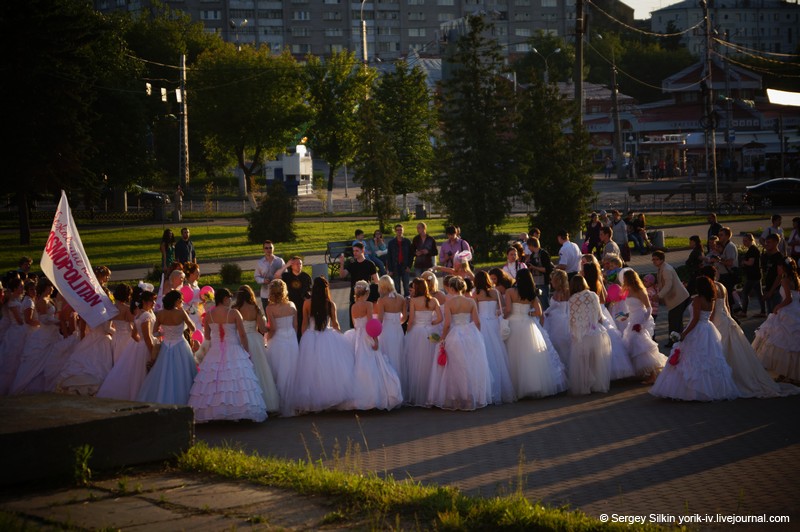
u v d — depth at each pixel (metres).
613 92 84.94
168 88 91.31
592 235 25.23
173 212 54.00
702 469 8.70
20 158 40.78
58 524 6.66
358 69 68.62
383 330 12.98
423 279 13.12
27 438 7.83
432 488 7.69
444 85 32.09
